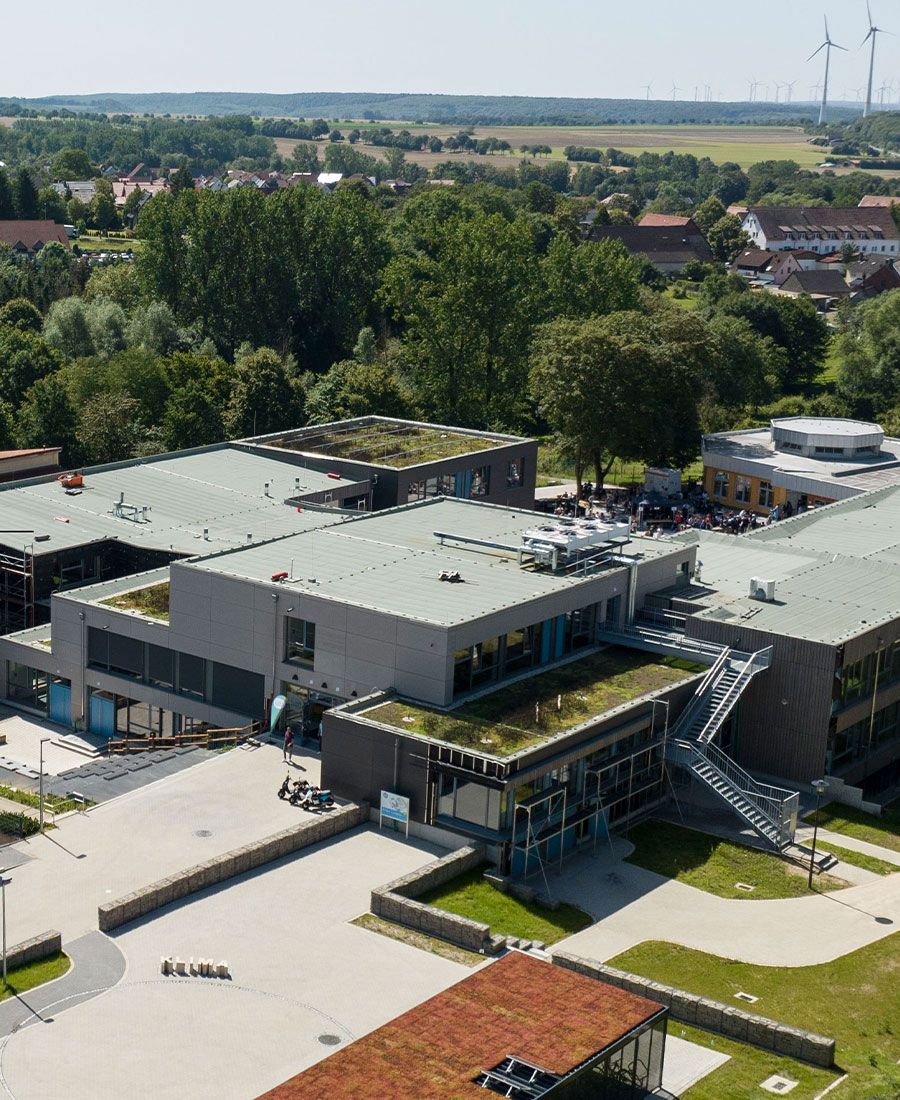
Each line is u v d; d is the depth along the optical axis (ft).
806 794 241.35
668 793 237.45
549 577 260.21
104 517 327.06
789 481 427.74
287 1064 156.87
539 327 535.60
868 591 279.90
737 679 240.94
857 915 201.05
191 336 639.76
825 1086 157.99
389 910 190.80
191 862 205.46
